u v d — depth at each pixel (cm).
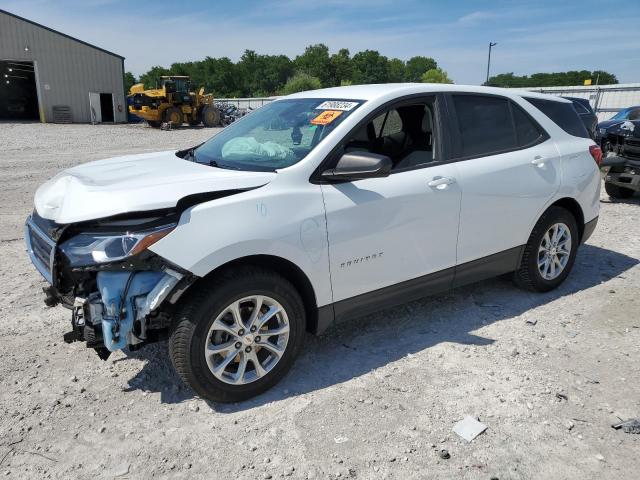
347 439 288
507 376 347
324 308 344
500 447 281
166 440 288
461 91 417
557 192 457
